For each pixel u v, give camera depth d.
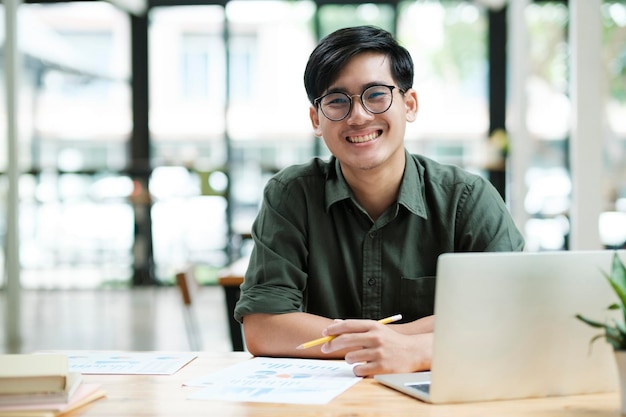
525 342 1.40
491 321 1.38
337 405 1.37
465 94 9.23
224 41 9.48
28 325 6.95
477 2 9.14
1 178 6.99
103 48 9.59
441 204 2.00
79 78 9.57
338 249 2.01
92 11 9.58
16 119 6.28
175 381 1.56
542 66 8.69
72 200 9.48
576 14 5.53
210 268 9.50
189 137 9.58
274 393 1.45
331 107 1.82
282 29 9.43
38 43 9.53
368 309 1.99
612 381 1.46
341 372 1.61
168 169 9.48
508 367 1.40
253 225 2.09
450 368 1.37
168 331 6.59
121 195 9.48
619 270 1.31
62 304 8.27
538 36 8.70
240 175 9.51
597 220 5.53
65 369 1.36
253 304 1.86
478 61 9.21
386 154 1.84
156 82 9.59
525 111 7.56
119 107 9.61
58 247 9.45
